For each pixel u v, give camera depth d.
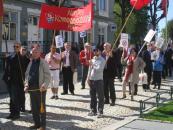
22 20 29.47
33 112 10.77
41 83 10.49
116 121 12.09
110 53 14.27
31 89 10.55
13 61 12.02
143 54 19.22
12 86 12.04
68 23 13.67
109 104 14.90
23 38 29.55
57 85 15.83
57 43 17.33
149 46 20.17
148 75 19.42
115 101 15.42
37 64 10.54
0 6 13.06
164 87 20.62
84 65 18.83
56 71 15.71
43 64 10.52
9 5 27.95
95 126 11.42
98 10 40.88
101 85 12.57
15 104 12.08
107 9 43.59
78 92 17.91
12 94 12.05
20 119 12.12
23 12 29.55
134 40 62.22
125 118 12.45
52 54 15.58
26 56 12.24
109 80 14.60
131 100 15.91
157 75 19.69
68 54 16.94
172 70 28.97
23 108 13.02
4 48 27.38
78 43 35.44
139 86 20.58
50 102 15.17
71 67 16.89
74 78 17.17
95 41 40.41
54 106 14.36
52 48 15.51
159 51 19.77
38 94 10.57
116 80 23.06
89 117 12.61
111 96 14.69
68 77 17.03
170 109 13.88
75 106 14.40
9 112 13.14
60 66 16.98
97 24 40.88
